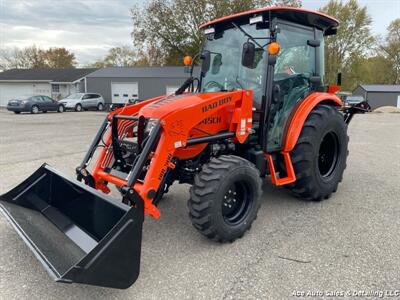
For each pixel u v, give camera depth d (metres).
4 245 3.46
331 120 4.60
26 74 34.28
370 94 40.41
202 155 3.91
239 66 4.27
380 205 4.55
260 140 4.12
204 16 27.06
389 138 11.05
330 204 4.61
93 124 15.12
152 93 28.83
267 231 3.80
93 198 3.13
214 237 3.40
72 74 33.59
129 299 2.65
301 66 4.57
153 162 3.24
